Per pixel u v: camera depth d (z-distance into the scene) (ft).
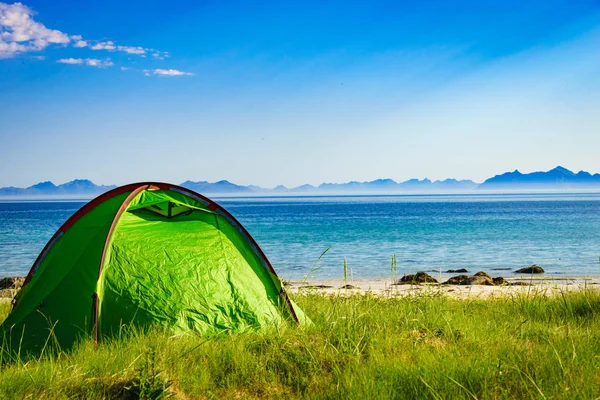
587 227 199.21
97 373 20.24
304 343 22.90
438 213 349.61
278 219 288.10
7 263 104.78
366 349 23.09
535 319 32.45
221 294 27.12
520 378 19.19
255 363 21.33
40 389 18.92
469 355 21.94
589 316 32.60
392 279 76.13
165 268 27.07
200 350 22.84
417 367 20.30
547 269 92.89
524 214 322.55
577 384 18.53
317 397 18.61
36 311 25.93
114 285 26.03
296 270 91.15
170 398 18.47
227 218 30.32
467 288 64.28
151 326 25.08
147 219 29.45
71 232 28.66
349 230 190.60
